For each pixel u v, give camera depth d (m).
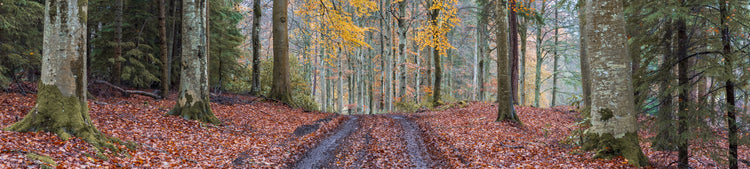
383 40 27.97
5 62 12.18
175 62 20.75
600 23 8.03
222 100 16.83
